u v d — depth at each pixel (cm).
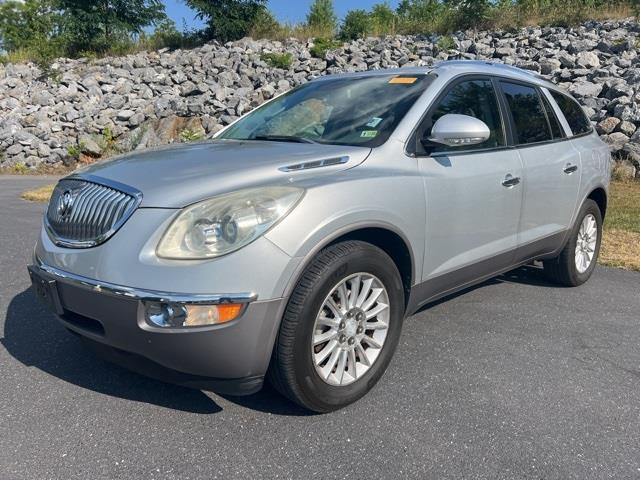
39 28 2852
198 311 266
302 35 2195
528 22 1912
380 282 329
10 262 591
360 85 429
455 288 404
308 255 286
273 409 320
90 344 309
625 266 614
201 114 1695
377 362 336
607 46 1549
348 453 281
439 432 300
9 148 1645
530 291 534
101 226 297
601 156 555
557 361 386
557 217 489
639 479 266
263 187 292
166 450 281
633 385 355
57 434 292
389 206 327
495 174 407
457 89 409
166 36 2402
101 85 1931
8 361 369
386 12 2236
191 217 278
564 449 288
